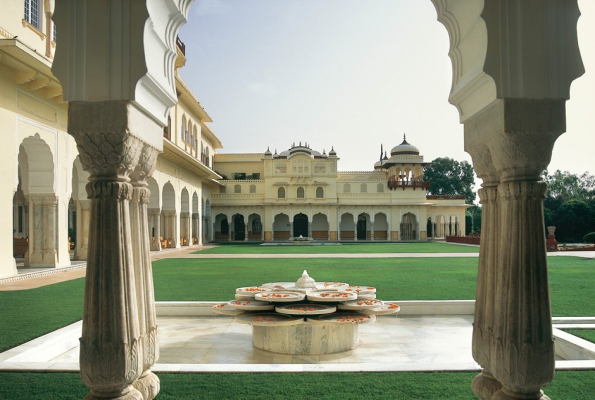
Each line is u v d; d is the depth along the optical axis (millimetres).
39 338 4859
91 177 2549
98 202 2484
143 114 2711
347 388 3508
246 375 3799
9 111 10141
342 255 18781
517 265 2436
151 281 2885
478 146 2803
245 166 40500
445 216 38969
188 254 19781
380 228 39406
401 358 4746
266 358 4750
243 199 37219
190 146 26109
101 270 2439
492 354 2531
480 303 2789
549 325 2412
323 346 4906
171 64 3006
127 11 2494
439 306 6941
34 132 11102
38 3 11719
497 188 2693
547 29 2498
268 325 4727
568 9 2525
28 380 3664
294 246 27938
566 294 8203
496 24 2486
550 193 46844
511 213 2484
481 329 2760
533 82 2477
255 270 12602
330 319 4879
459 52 2922
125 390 2504
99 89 2490
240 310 5277
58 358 4754
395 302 6914
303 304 5320
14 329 5352
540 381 2393
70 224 25391
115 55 2498
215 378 3729
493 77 2479
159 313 6887
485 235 2799
